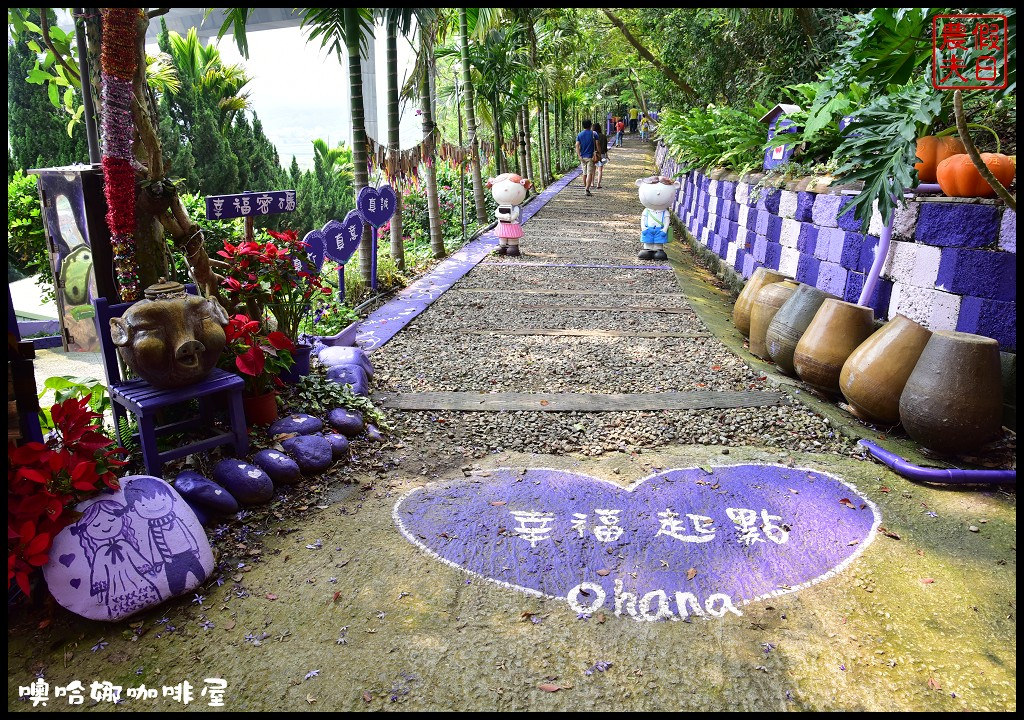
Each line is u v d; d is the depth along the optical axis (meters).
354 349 5.37
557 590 2.89
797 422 4.61
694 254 11.52
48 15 4.62
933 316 4.69
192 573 2.80
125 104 3.41
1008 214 4.13
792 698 2.33
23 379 2.74
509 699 2.32
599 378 5.47
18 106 11.20
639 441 4.36
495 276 9.23
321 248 6.39
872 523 3.40
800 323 5.17
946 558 3.12
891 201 4.46
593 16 18.33
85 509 2.68
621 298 8.09
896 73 4.90
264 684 2.38
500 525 3.38
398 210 9.02
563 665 2.47
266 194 5.17
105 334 3.48
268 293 4.39
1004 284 4.17
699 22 12.18
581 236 12.40
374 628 2.66
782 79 11.56
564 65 21.14
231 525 3.31
